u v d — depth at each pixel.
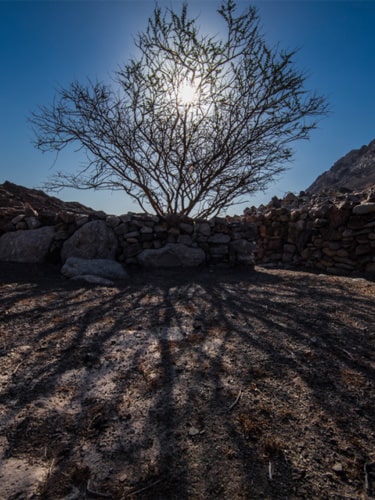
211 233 5.41
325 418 1.38
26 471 1.09
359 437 1.27
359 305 2.99
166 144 5.88
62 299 3.11
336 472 1.10
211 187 6.09
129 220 5.11
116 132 5.70
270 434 1.28
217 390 1.58
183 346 2.08
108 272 4.23
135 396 1.53
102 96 5.32
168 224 5.25
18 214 5.06
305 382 1.66
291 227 6.16
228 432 1.29
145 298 3.24
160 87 5.33
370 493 1.02
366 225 4.88
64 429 1.30
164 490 1.03
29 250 4.60
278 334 2.28
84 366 1.81
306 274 4.81
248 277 4.50
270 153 5.75
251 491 1.02
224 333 2.30
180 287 3.79
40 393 1.54
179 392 1.56
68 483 1.05
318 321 2.54
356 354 1.97
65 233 4.87
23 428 1.30
